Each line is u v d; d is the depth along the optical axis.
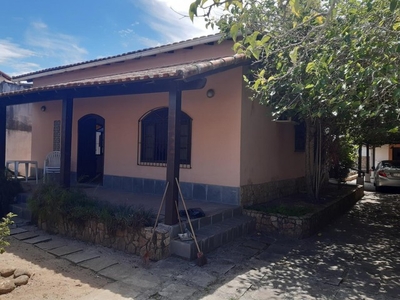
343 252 6.18
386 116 5.96
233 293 4.33
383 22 4.43
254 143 8.20
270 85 5.89
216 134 7.93
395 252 6.23
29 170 12.55
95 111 10.50
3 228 4.67
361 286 4.69
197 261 5.21
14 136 14.95
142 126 9.43
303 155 11.30
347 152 14.73
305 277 4.96
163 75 5.42
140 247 5.59
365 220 9.02
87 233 6.36
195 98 8.27
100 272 4.91
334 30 4.83
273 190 9.26
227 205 7.58
